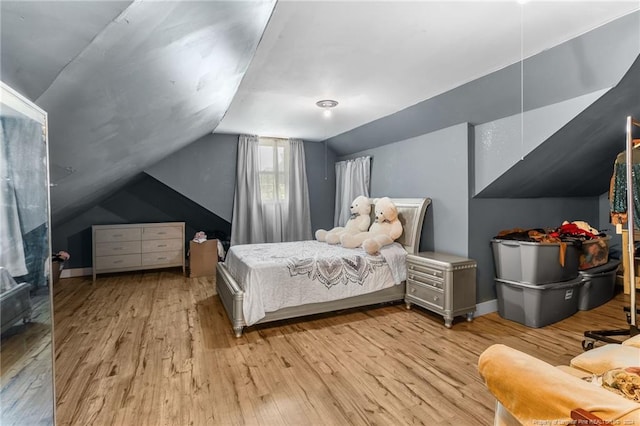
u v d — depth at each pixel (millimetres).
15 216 1004
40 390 1178
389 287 3465
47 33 838
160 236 4906
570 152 3047
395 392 1967
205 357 2404
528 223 3746
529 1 1645
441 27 1890
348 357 2408
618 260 4082
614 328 2906
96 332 2842
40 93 1078
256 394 1948
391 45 2109
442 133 3549
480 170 3244
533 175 3260
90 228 4949
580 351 2482
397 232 3689
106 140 1879
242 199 5023
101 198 4445
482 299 3363
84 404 1843
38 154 1125
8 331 980
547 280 3016
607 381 1021
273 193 5266
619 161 2426
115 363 2305
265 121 4156
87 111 1397
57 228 4770
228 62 1908
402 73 2588
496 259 3305
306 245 4082
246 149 5039
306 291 3066
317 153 5691
